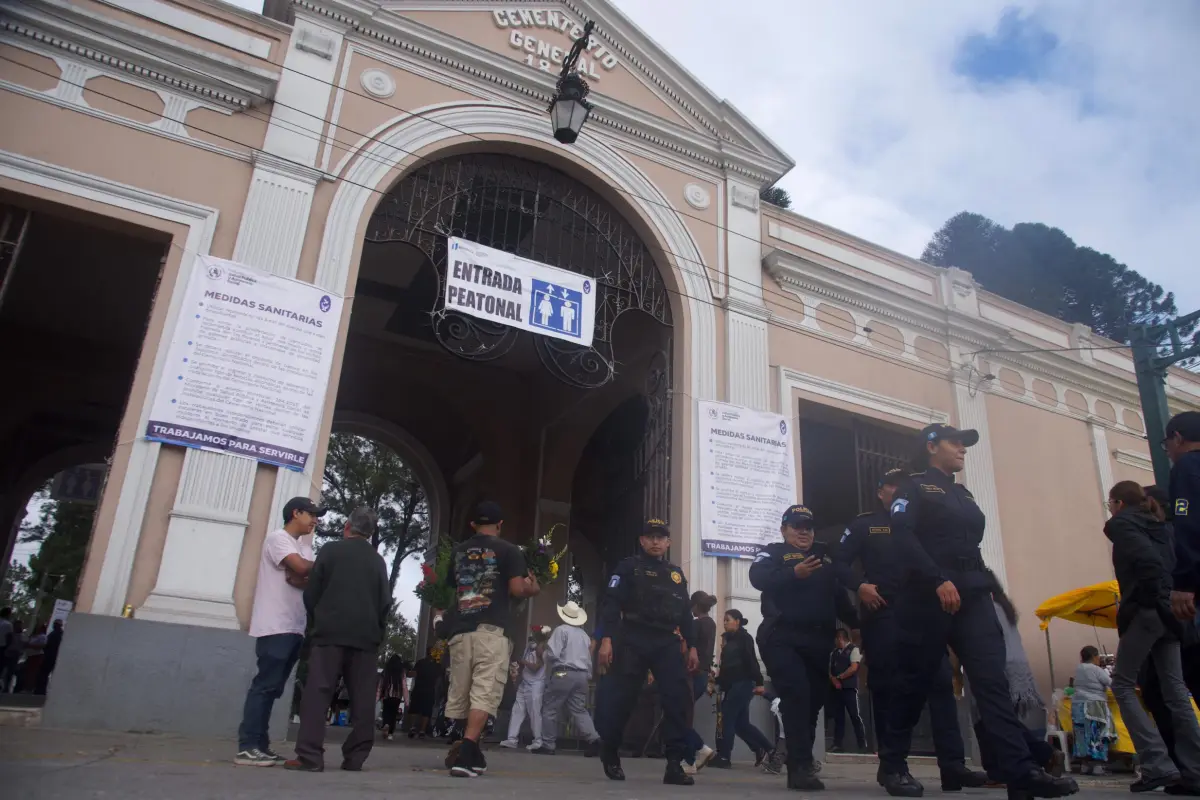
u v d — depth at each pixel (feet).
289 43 33.22
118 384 49.60
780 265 41.63
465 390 54.95
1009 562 44.52
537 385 55.88
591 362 37.01
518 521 53.16
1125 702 17.19
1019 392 49.62
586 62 40.22
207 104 30.78
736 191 42.34
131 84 29.76
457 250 34.09
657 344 42.19
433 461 58.65
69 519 90.27
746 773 25.67
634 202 39.11
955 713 17.75
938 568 13.25
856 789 17.34
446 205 38.24
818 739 32.53
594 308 36.83
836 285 43.42
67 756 15.47
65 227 36.47
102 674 23.41
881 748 16.12
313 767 15.88
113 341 48.85
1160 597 16.19
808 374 41.11
